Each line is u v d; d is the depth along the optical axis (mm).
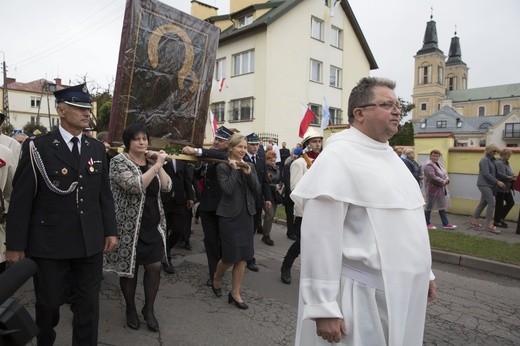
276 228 8328
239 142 4078
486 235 7746
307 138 5184
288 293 4520
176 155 4016
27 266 1000
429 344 3469
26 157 2471
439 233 7605
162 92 4191
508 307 4383
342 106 24828
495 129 67188
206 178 4539
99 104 30078
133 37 3850
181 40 4281
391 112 1758
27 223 2434
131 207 3324
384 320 1639
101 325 3527
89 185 2635
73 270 2682
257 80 21062
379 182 1688
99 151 2797
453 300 4535
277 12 20531
